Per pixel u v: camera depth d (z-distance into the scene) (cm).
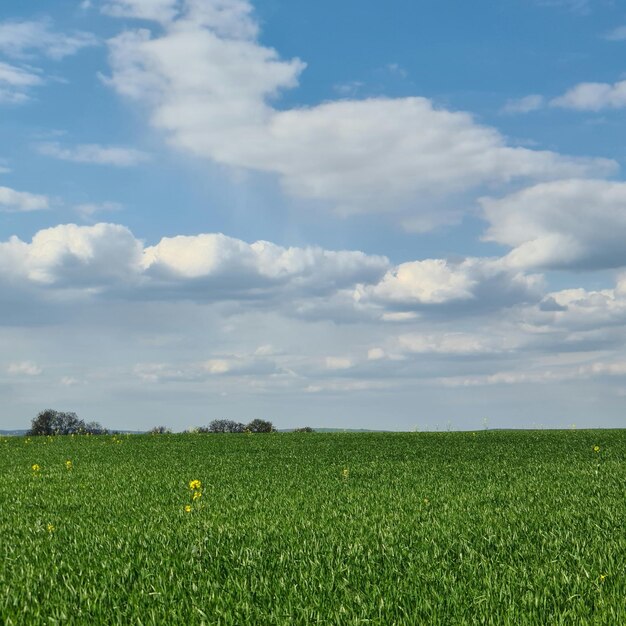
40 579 798
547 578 757
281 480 1936
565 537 984
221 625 625
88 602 689
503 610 651
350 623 621
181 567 848
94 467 2453
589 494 1494
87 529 1170
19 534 1152
